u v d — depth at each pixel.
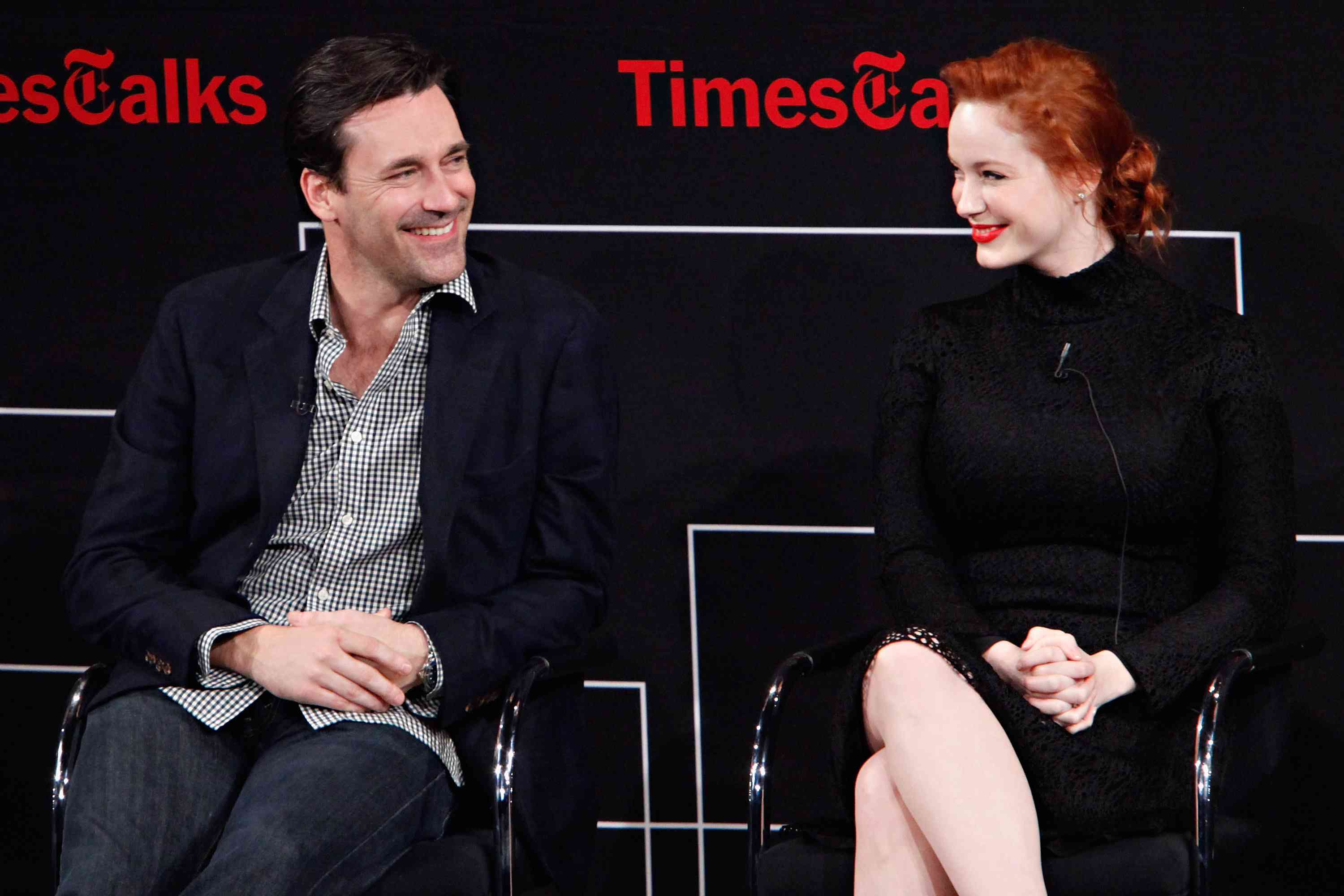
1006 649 6.39
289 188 9.41
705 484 9.42
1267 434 6.91
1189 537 7.09
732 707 9.46
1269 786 6.49
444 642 6.52
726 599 9.45
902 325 9.33
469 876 6.20
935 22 9.21
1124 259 7.30
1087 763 6.25
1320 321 9.16
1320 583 9.18
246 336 7.11
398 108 6.74
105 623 6.75
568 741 6.84
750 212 9.33
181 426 7.13
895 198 9.30
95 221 9.43
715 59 9.29
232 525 7.08
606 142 9.34
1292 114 9.12
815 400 9.38
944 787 5.82
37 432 9.49
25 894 9.59
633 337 9.41
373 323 7.12
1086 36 9.16
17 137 9.43
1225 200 9.17
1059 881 5.94
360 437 6.98
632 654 9.46
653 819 9.48
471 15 9.30
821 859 6.20
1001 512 7.11
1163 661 6.39
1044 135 6.92
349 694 6.36
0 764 9.54
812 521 9.41
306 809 6.12
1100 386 7.05
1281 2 9.09
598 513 7.14
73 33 9.38
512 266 7.47
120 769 6.41
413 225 6.81
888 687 6.16
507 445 7.02
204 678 6.58
